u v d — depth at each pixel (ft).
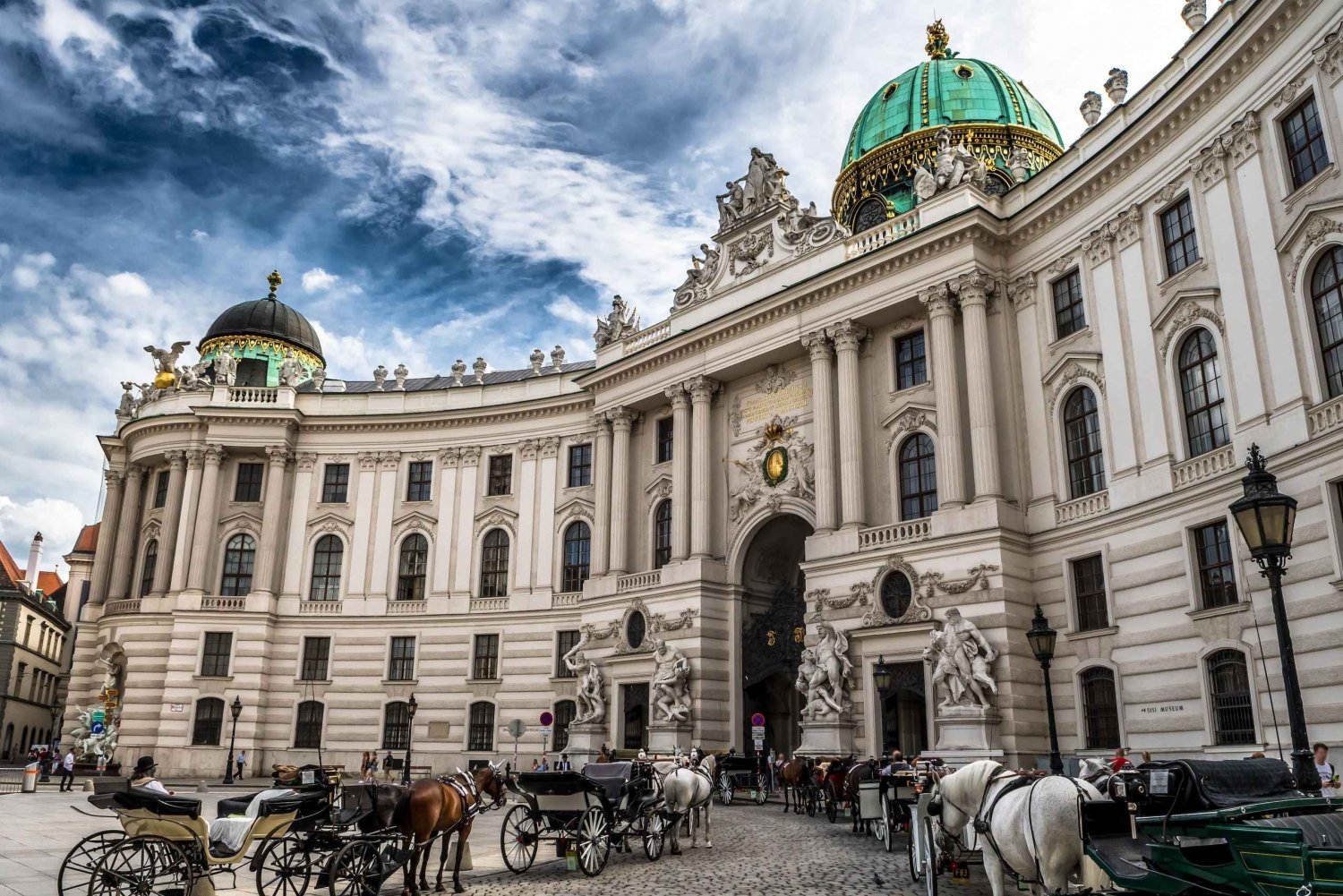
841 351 136.36
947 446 121.39
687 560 150.41
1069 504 112.27
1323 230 83.10
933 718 113.19
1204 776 34.06
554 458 186.70
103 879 48.39
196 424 195.52
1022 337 123.13
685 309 162.40
